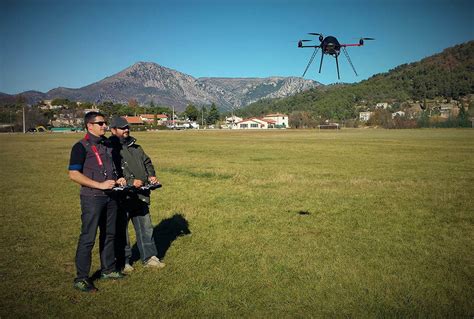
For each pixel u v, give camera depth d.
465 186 15.21
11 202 12.60
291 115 188.12
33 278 6.28
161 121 173.38
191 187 15.38
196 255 7.29
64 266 6.84
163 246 7.85
